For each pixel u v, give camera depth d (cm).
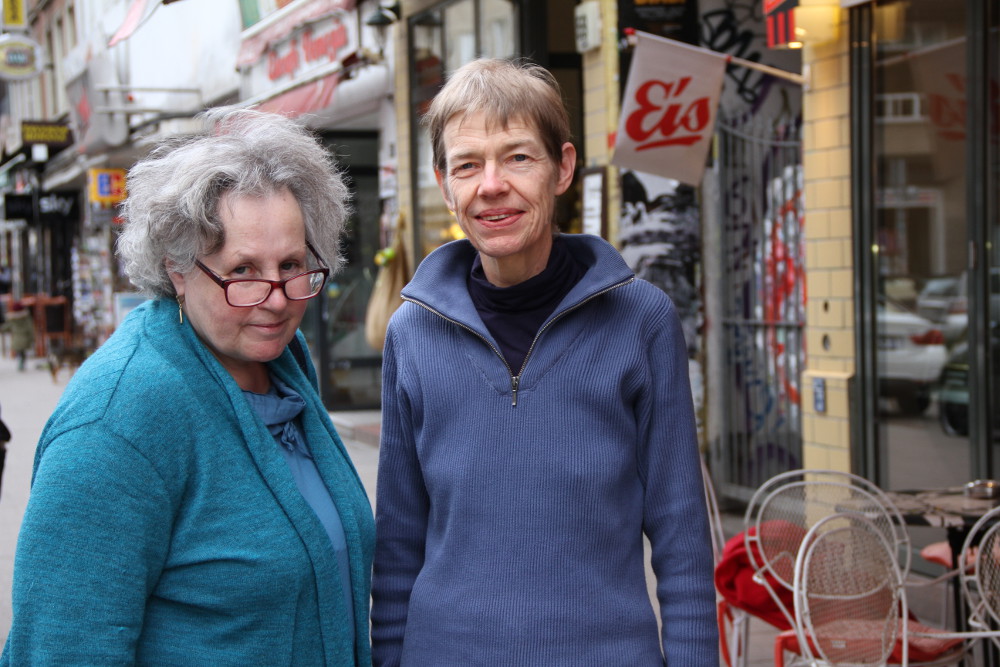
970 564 375
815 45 588
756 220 686
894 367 565
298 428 209
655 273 716
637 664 211
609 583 212
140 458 176
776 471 686
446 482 219
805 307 637
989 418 520
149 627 181
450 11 946
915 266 552
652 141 552
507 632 209
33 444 1120
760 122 686
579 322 220
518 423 216
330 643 194
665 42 543
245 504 187
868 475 574
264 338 191
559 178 225
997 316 519
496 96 213
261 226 187
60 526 170
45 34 2580
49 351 1870
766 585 362
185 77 1520
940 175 537
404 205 1052
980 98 514
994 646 362
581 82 891
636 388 219
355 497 211
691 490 220
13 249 3450
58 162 2244
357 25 1052
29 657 169
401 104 1045
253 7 1216
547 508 212
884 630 339
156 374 183
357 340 1223
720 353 711
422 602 221
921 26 538
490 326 225
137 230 189
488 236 216
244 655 184
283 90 1126
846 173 576
